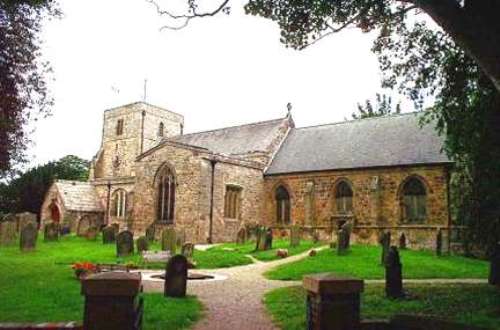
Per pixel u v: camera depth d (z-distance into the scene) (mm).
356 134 35312
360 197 31438
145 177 34469
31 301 10648
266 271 18641
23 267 17828
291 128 40406
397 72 13625
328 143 35906
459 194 14711
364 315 9539
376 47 13406
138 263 19812
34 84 14828
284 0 10945
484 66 6777
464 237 14414
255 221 34750
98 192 43375
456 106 12961
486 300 11305
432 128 31344
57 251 24328
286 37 11477
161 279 15539
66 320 8680
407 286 14023
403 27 12898
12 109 14000
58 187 41781
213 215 31250
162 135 55969
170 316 9289
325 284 5594
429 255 23750
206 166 31188
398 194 29938
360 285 5695
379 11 11047
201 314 9977
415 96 13633
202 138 44094
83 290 4996
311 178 33812
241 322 9281
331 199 32719
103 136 57500
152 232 30375
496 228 12742
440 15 6867
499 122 11641
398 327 6070
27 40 14164
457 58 12211
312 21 11156
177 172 32250
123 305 5016
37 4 12711
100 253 23312
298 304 10820
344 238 22938
